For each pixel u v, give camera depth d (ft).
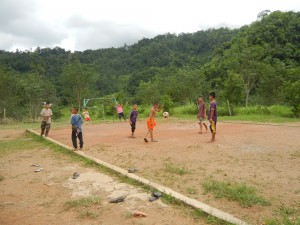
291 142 34.68
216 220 14.83
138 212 16.07
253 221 14.67
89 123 76.64
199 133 45.70
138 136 45.62
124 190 20.12
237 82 84.48
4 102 119.96
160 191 19.07
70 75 146.20
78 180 23.07
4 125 88.07
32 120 109.40
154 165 25.96
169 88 127.65
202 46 324.39
